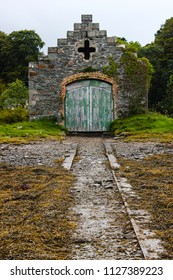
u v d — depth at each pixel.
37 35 60.19
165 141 17.53
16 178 10.75
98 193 9.41
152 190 9.45
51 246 6.32
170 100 41.31
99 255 6.02
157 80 45.72
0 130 20.91
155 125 21.61
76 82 24.09
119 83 24.03
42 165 12.59
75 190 9.64
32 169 11.79
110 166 12.59
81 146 17.52
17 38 58.81
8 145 16.95
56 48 24.00
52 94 24.03
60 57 24.00
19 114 30.03
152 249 6.04
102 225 7.24
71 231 6.93
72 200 8.81
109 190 9.67
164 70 45.69
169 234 6.59
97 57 23.97
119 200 8.83
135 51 24.50
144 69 24.16
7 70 59.09
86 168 12.41
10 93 43.84
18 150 15.59
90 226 7.19
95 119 24.14
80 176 11.23
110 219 7.56
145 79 24.16
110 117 24.11
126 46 24.17
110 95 24.09
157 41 50.56
